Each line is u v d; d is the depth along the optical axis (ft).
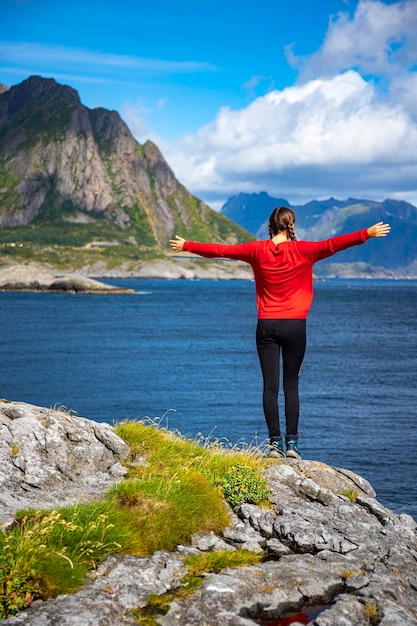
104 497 19.10
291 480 22.98
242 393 123.85
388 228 21.94
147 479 20.94
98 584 14.66
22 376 143.54
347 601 14.40
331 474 24.94
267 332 24.22
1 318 342.03
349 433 90.68
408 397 122.31
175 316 385.29
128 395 120.57
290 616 14.19
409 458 77.41
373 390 130.21
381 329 308.19
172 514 18.11
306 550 18.02
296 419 25.50
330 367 168.45
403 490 65.26
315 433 90.48
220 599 14.19
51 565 14.57
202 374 150.41
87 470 21.42
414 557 17.58
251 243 24.02
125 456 23.07
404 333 286.87
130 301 574.56
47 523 16.10
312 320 370.32
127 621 13.33
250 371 156.46
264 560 17.16
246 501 20.97
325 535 18.38
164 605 14.06
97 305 500.33
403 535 19.62
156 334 265.54
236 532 18.69
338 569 16.35
